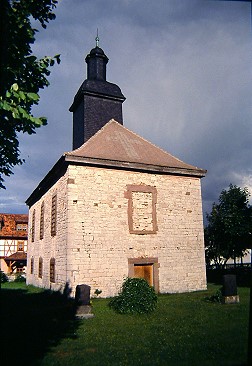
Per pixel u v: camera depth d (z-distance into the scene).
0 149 7.43
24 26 6.25
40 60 6.60
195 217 15.85
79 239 13.18
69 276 12.73
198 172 16.20
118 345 6.27
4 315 9.80
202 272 15.40
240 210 20.95
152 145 17.58
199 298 12.12
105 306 10.85
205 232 23.78
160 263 14.55
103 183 14.10
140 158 15.68
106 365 5.15
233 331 6.69
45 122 5.57
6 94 5.13
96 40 20.91
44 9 6.65
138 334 7.04
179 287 14.73
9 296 14.99
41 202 19.72
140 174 15.00
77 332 7.41
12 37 6.04
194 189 16.19
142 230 14.48
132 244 14.09
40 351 5.97
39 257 19.11
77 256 13.01
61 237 14.13
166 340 6.42
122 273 13.60
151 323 8.07
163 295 13.74
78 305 9.11
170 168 15.45
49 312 10.20
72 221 13.22
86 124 18.27
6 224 33.97
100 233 13.57
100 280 13.16
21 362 5.30
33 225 22.09
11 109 5.29
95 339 6.75
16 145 7.29
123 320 8.59
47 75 6.74
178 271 14.86
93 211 13.66
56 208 15.43
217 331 6.80
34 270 20.55
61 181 14.80
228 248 21.62
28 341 6.68
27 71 6.48
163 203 15.27
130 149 16.27
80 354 5.75
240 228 20.30
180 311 9.47
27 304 12.27
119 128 17.98
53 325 8.23
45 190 18.66
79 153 14.08
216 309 9.39
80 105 19.28
